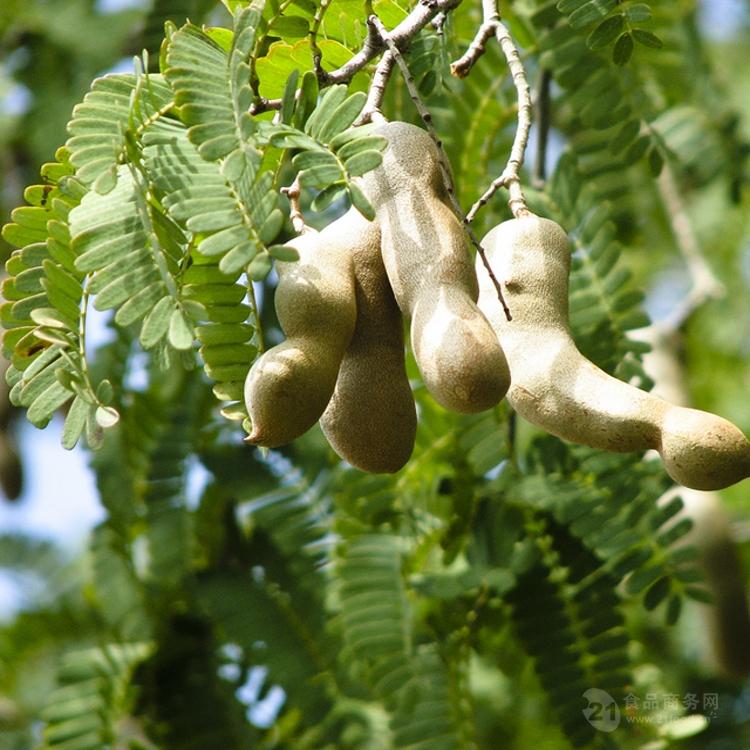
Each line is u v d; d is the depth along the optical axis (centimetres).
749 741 115
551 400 79
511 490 103
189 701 110
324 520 109
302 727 107
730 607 111
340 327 79
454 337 77
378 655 104
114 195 80
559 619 101
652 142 104
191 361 79
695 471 78
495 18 86
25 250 81
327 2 86
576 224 103
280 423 77
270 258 76
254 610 108
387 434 80
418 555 105
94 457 112
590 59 103
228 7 89
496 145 106
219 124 78
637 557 99
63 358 80
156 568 111
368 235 81
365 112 82
